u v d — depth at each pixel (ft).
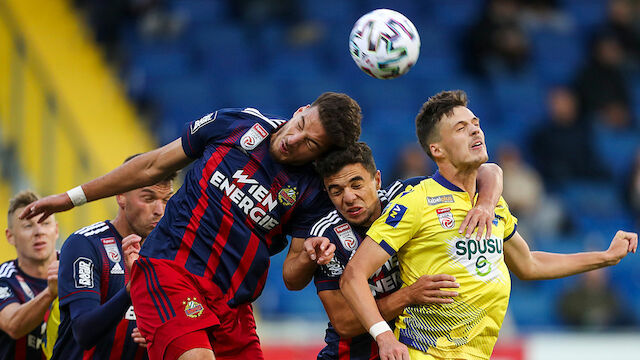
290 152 50.72
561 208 140.67
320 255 49.52
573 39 181.78
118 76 155.33
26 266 64.54
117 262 56.90
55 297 57.62
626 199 148.25
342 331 52.11
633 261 139.64
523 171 138.21
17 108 102.89
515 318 125.29
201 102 156.97
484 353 50.75
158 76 160.15
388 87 166.30
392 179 129.70
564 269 56.34
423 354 50.11
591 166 147.54
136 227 57.36
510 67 170.91
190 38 167.43
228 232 51.26
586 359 95.09
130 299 52.29
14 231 64.13
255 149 51.88
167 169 54.08
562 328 118.11
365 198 50.93
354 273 48.42
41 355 63.93
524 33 180.04
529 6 184.55
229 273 51.39
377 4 180.96
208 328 51.37
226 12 173.17
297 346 88.84
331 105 49.96
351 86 165.58
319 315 121.19
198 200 51.62
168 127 152.46
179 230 51.39
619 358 95.50
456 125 49.90
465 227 48.88
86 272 55.16
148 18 164.04
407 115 161.99
